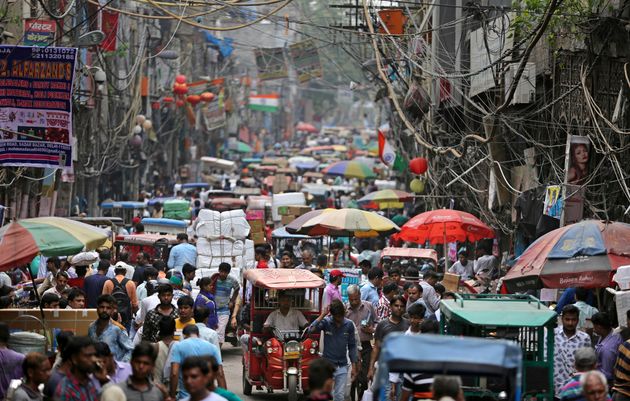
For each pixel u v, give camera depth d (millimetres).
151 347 13180
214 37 93500
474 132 32656
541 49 30141
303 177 90375
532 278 18906
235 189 67500
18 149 27125
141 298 25969
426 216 31188
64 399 13117
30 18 36125
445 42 41031
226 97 112938
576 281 18562
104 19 48656
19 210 38812
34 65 27109
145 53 69000
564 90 28656
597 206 27547
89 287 24094
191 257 32812
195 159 104875
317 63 81875
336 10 91188
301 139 186625
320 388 12453
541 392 16219
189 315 18562
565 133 30047
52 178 41875
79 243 18203
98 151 55531
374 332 20281
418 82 38938
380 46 42094
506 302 16938
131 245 35062
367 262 28703
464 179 39594
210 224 33594
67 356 13297
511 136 34062
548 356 16188
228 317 28562
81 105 46438
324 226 30219
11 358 15398
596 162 27391
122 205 55312
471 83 35781
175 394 15461
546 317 15969
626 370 15953
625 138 27375
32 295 24359
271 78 85250
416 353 11766
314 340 21688
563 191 25812
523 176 32719
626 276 18203
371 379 19578
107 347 14664
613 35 27156
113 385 12820
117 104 59969
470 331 16812
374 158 109500
